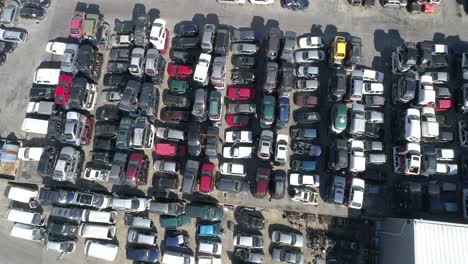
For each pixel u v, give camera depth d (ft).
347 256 147.23
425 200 145.69
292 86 158.10
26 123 157.48
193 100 156.25
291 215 151.12
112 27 167.63
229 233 150.92
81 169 156.56
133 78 160.97
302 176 148.66
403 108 154.81
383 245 143.23
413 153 144.46
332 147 148.15
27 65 166.81
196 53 163.84
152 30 157.48
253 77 157.17
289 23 165.58
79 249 152.56
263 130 152.56
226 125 157.48
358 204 143.13
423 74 153.28
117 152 153.48
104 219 149.59
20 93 164.86
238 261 148.05
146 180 153.99
